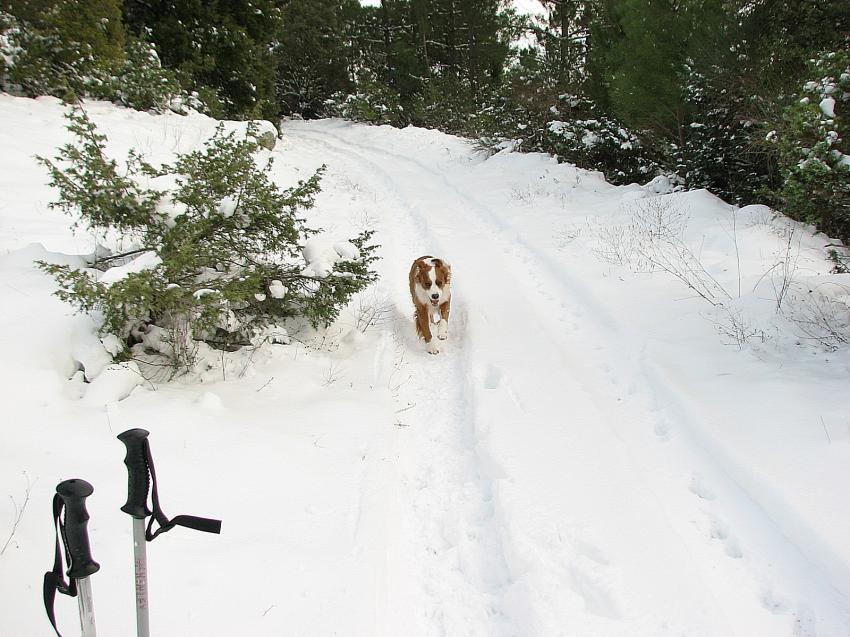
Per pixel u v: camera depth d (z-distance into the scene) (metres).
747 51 9.79
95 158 5.12
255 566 3.21
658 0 11.08
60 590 1.88
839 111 5.66
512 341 6.47
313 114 34.81
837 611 3.14
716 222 9.33
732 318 6.16
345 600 3.10
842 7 8.16
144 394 4.59
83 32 13.05
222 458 4.04
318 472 4.16
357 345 6.38
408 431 5.07
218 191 5.35
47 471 3.52
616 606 3.17
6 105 11.42
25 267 5.38
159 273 4.86
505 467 4.31
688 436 4.67
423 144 21.38
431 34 31.56
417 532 3.90
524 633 3.06
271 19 20.75
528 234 10.21
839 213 6.23
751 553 3.57
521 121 17.34
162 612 2.81
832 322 5.82
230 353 5.52
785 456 4.17
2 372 4.11
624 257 8.62
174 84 14.75
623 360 6.02
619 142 13.89
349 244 6.46
